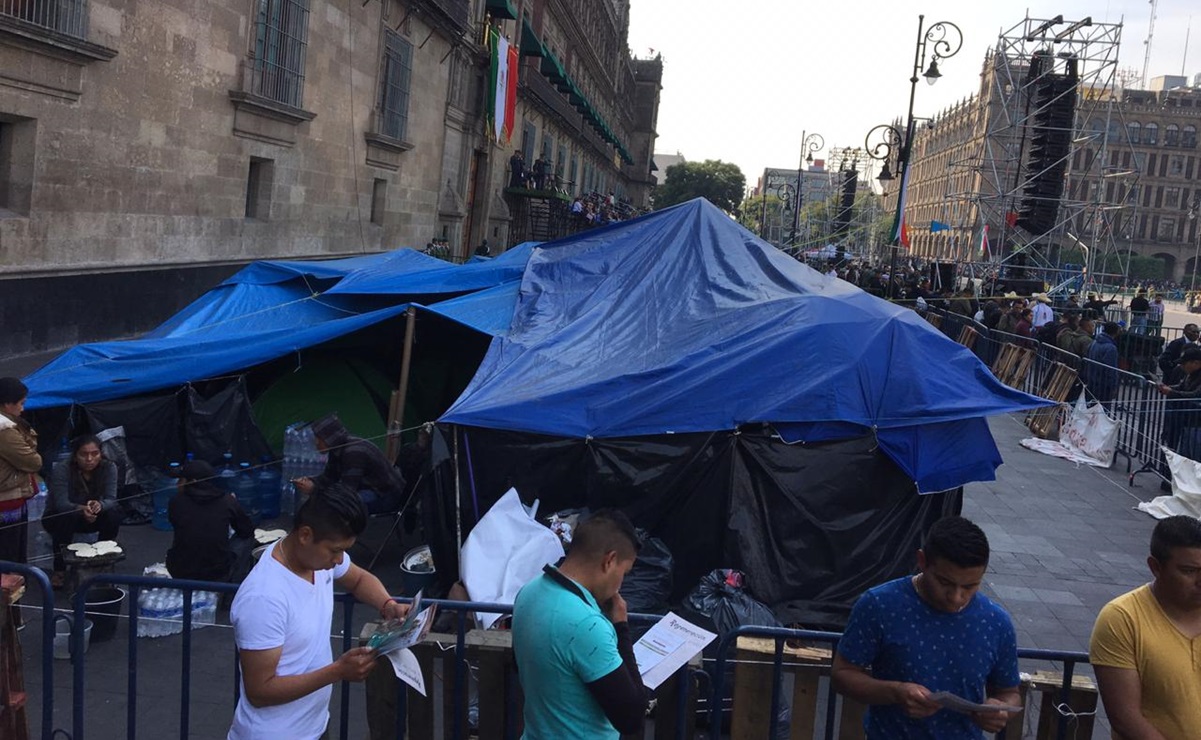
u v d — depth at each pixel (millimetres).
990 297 25203
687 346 7523
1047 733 3846
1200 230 75438
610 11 61938
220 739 4910
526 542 6164
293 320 10359
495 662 3859
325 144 18828
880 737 3148
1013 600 7629
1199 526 3020
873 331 7379
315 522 3096
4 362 10891
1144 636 3055
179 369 8562
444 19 23844
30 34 10273
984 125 59906
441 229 27094
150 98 13055
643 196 99375
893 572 7078
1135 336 20062
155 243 13594
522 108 36312
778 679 3863
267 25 15992
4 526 5688
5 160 10961
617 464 6758
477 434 6746
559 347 7797
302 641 3143
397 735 3877
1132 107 79625
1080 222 53688
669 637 3623
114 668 5598
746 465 6883
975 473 7172
